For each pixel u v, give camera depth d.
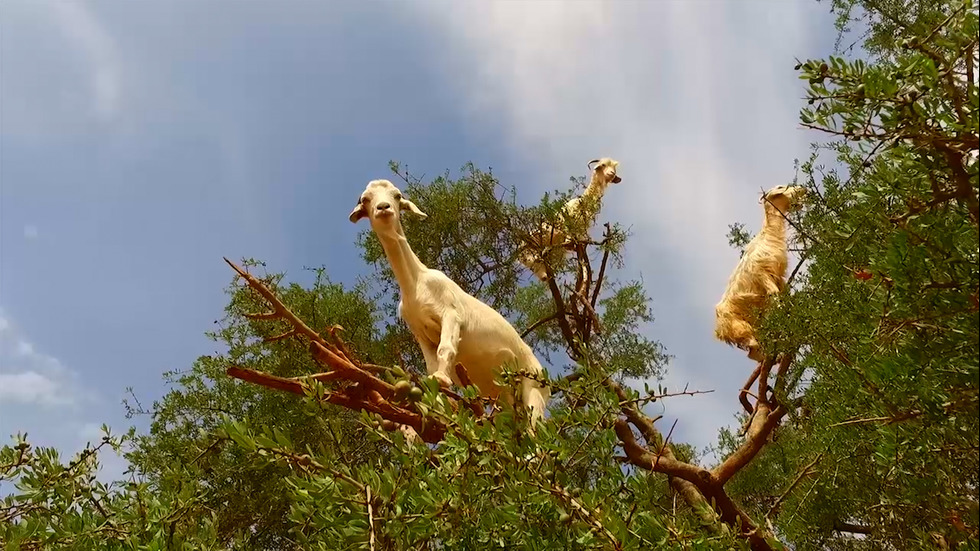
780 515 7.06
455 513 3.88
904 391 3.42
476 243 10.40
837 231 4.26
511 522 3.94
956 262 3.14
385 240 6.60
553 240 9.93
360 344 9.16
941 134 3.15
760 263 10.11
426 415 4.20
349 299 9.30
